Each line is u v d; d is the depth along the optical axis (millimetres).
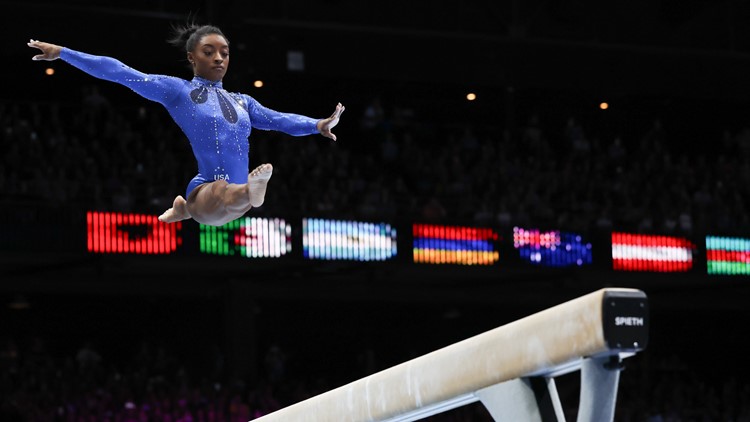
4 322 38312
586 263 37656
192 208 9516
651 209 42094
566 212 40188
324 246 34500
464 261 36281
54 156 36062
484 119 48406
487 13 43500
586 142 45188
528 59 43906
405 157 42312
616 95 47312
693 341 47219
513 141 44812
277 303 42531
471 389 8148
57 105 39625
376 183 39344
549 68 44438
